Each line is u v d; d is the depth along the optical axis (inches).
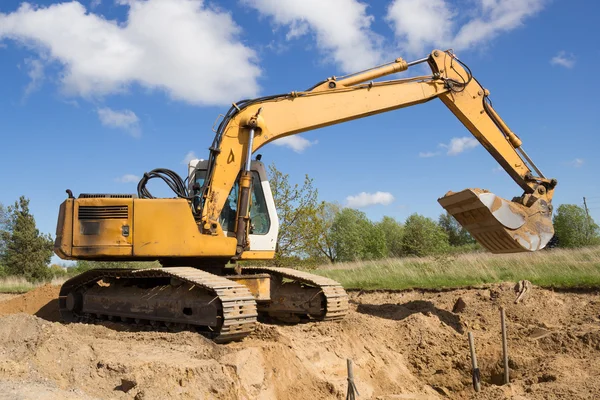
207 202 348.2
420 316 410.3
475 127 418.9
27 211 1294.3
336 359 320.8
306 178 616.4
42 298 539.8
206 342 288.7
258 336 312.5
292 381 278.7
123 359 252.1
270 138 368.8
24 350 263.7
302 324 366.3
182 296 335.3
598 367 312.2
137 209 344.8
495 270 592.4
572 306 428.5
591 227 1456.7
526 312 423.5
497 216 379.6
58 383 237.0
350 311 456.8
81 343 274.2
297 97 379.6
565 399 264.1
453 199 403.9
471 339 317.4
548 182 410.0
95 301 407.5
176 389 224.8
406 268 692.7
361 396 299.7
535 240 389.1
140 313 362.9
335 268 829.8
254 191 382.9
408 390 333.4
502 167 427.5
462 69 426.0
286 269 414.6
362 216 1849.2
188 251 338.6
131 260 375.2
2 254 1393.9
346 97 390.3
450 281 565.9
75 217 353.4
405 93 405.1
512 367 345.7
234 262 381.4
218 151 353.4
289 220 607.2
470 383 351.3
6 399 194.9
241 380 252.2
